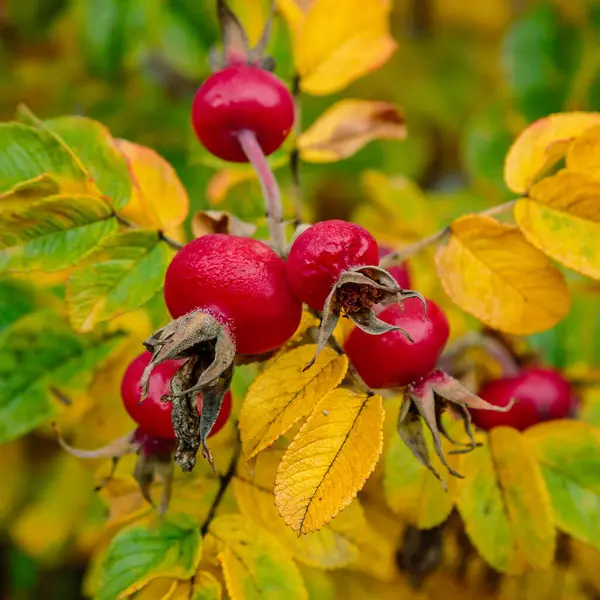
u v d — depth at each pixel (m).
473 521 0.32
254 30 0.35
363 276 0.27
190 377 0.28
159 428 0.30
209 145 0.32
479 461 0.32
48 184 0.30
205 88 0.31
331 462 0.28
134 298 0.31
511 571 0.32
